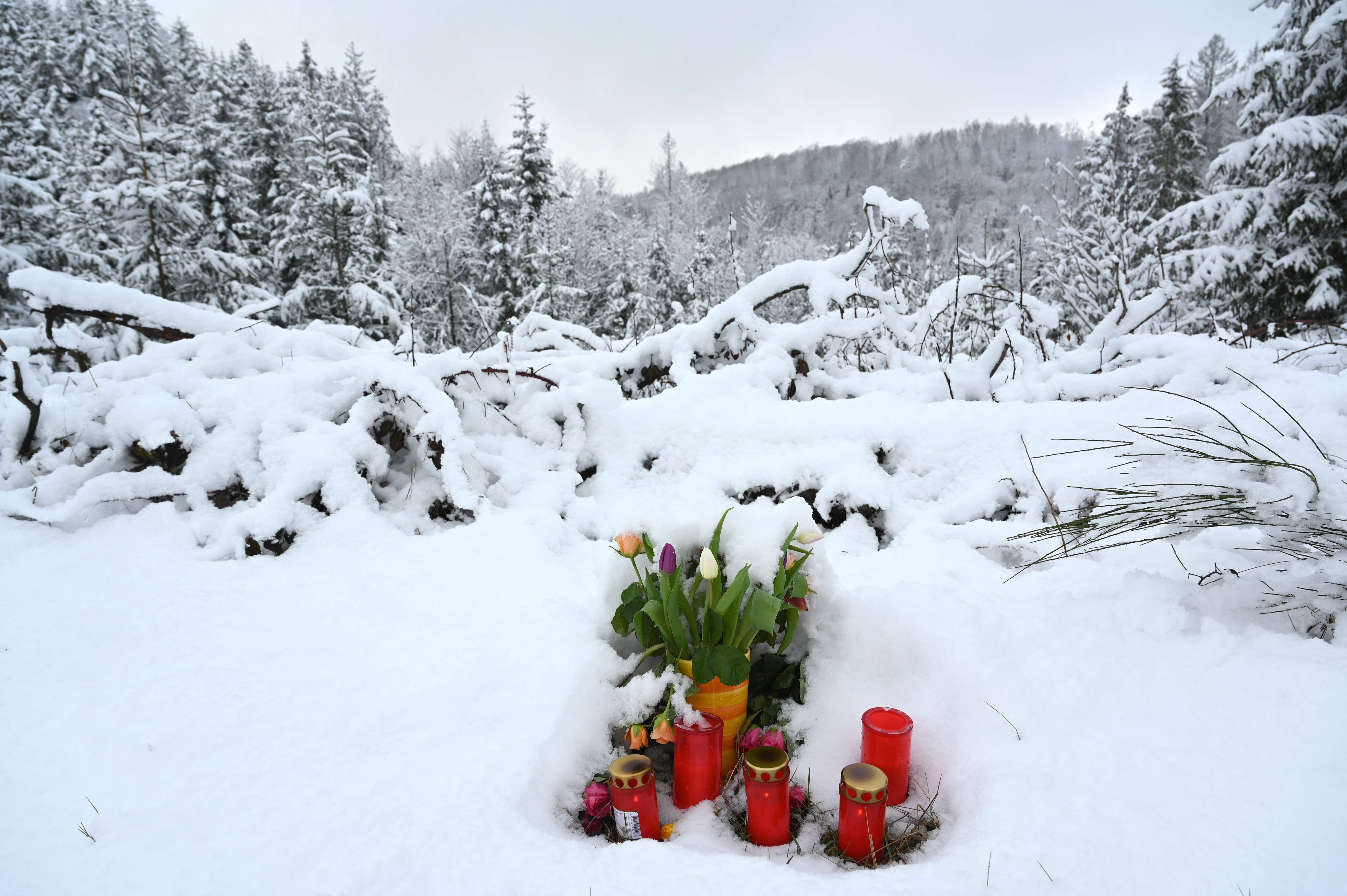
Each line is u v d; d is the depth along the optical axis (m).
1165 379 3.82
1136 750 1.53
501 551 3.16
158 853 1.42
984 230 7.54
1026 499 3.24
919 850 1.48
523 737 1.74
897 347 5.58
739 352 5.12
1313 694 1.60
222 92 20.81
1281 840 1.23
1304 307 9.19
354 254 14.39
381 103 27.34
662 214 31.78
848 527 3.45
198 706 2.02
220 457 3.78
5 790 1.66
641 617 1.94
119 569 3.15
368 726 1.86
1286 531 2.11
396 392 3.83
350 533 3.40
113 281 12.45
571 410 4.20
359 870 1.34
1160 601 2.04
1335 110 9.05
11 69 22.53
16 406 4.12
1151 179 17.95
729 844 1.55
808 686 1.99
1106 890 1.18
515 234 19.94
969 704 1.82
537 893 1.28
